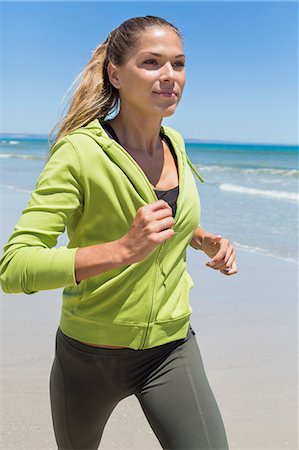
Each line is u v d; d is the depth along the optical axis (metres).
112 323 2.16
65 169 2.02
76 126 2.28
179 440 2.17
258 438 3.34
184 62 2.17
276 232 9.48
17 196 13.83
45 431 3.36
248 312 5.47
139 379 2.24
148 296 2.17
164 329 2.22
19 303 5.66
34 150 55.94
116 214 2.10
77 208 2.09
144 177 2.12
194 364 2.29
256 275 6.84
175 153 2.38
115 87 2.24
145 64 2.11
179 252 2.26
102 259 1.83
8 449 3.18
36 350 4.46
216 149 69.31
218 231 9.55
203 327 5.08
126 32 2.13
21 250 1.92
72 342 2.23
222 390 3.91
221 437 2.21
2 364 4.21
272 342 4.72
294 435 3.36
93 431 2.35
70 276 1.86
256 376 4.11
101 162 2.06
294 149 68.94
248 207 12.59
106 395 2.26
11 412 3.55
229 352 4.53
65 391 2.30
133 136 2.25
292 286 6.38
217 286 6.39
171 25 2.18
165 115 2.15
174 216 2.20
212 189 16.95
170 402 2.19
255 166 32.66
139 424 3.48
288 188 17.41
